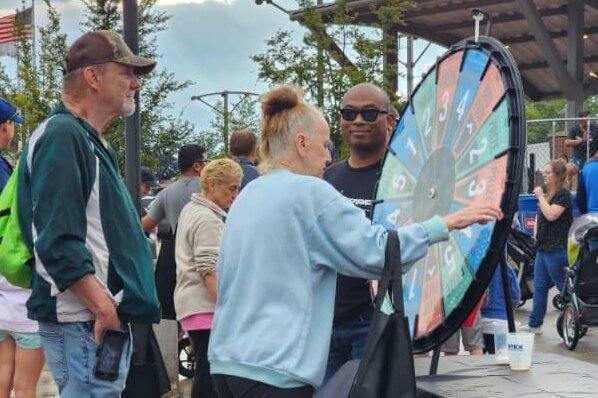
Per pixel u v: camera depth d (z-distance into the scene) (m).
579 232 9.80
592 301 9.94
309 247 3.30
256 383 3.22
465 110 3.72
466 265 3.43
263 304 3.27
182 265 6.48
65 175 3.83
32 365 5.56
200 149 7.93
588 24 29.31
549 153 19.25
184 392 8.03
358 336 4.62
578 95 26.72
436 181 3.91
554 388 3.37
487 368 3.86
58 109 4.10
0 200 4.26
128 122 7.52
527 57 31.56
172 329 8.12
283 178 3.40
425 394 3.45
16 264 4.08
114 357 3.98
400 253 3.25
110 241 4.00
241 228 3.39
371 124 4.89
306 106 3.55
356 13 17.80
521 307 13.41
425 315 3.76
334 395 3.24
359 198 4.88
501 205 3.24
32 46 14.58
